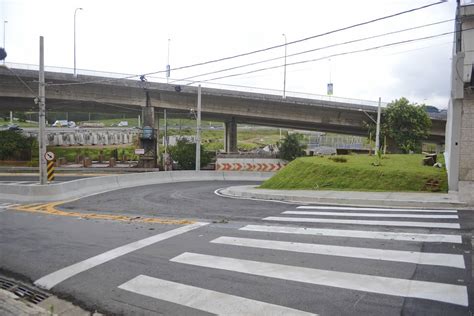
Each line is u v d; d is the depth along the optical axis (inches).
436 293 203.2
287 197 628.7
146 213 524.7
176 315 193.0
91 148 2640.3
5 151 2000.5
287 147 1873.8
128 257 294.0
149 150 1838.1
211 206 572.1
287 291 215.0
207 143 3304.6
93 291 231.5
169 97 1854.1
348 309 189.6
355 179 724.7
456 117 620.4
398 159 895.1
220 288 223.6
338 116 1930.4
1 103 1971.0
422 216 420.5
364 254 278.1
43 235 390.9
